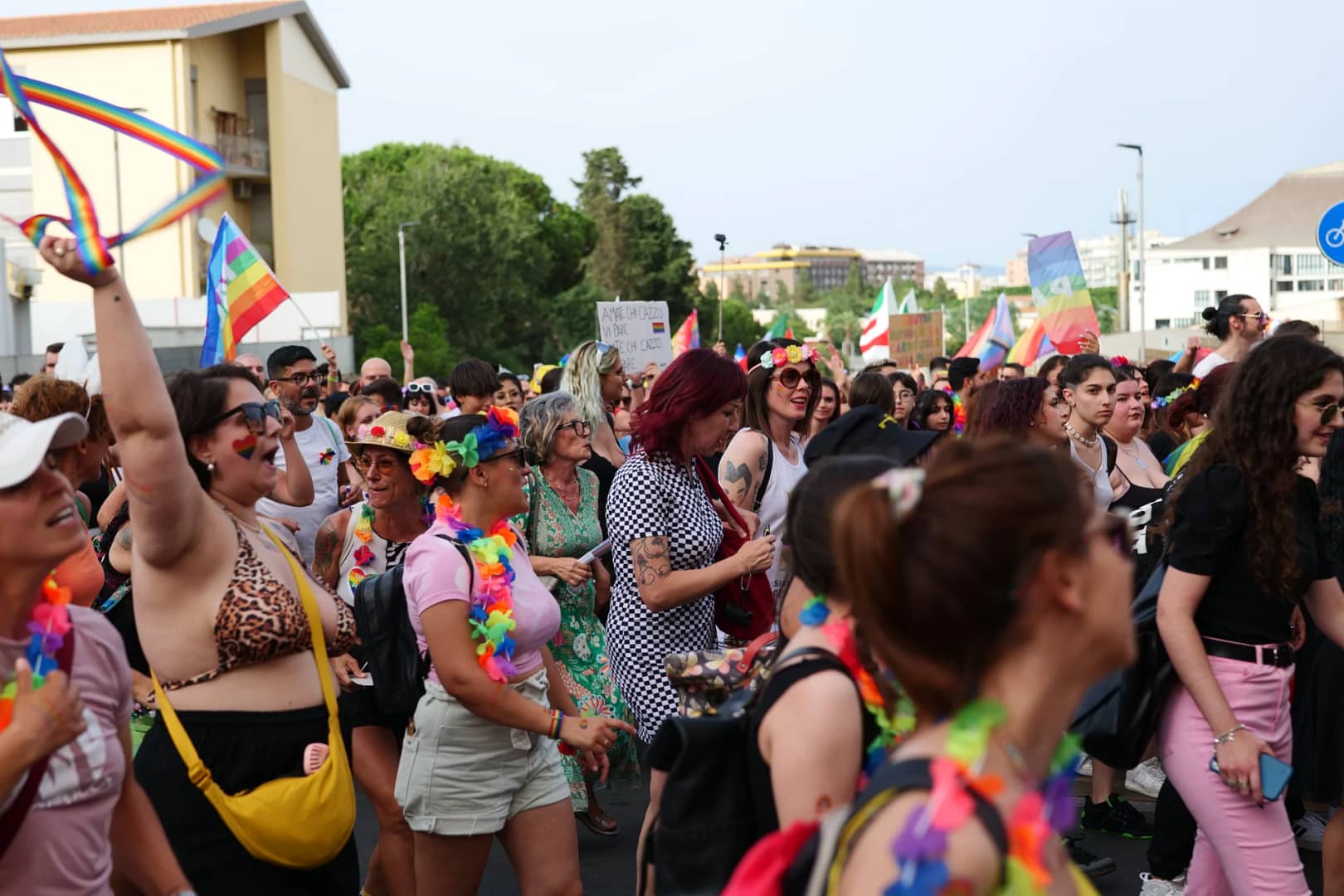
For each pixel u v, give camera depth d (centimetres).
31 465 235
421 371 5309
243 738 334
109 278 289
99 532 638
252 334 3594
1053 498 155
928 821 147
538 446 565
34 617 243
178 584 331
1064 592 155
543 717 376
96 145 3978
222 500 355
